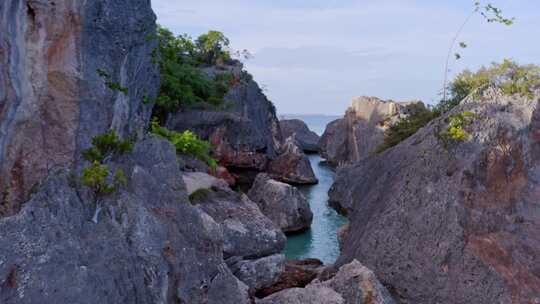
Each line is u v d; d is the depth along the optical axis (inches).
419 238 782.5
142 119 1010.1
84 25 663.1
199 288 552.7
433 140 858.1
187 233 587.2
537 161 818.8
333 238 1386.6
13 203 591.2
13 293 410.0
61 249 448.1
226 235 888.9
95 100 695.1
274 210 1423.5
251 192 1531.7
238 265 860.0
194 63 2486.5
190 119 1900.8
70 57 645.9
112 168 596.1
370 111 2915.8
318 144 3784.5
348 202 1152.2
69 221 474.0
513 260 720.3
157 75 1069.1
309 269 965.2
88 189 510.3
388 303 723.4
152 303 503.2
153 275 510.0
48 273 430.6
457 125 831.7
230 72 2456.9
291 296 702.5
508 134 803.4
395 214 827.4
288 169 2341.3
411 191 828.6
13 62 569.9
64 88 645.3
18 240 434.6
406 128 1664.6
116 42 744.3
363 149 2915.8
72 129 655.1
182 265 545.0
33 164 615.8
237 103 2262.6
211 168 1387.8
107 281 461.4
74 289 433.7
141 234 518.9
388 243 813.9
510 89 858.8
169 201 595.5
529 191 790.5
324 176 2706.7
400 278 784.9
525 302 682.8
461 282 724.7
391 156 1021.2
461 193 770.2
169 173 623.2
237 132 2009.1
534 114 827.4
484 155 790.5
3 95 561.9
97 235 484.7
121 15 752.3
